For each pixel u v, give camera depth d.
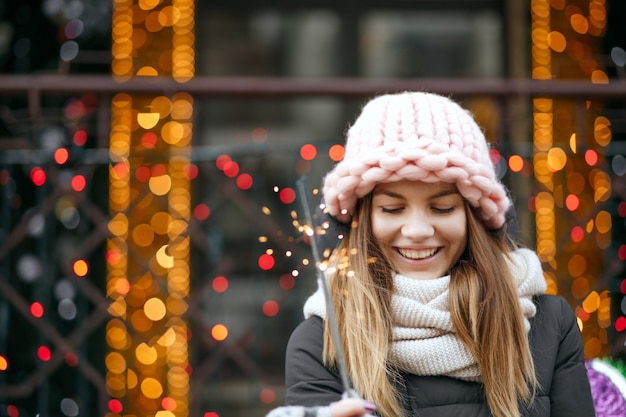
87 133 4.82
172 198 5.02
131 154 4.20
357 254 2.32
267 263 4.34
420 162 2.20
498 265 2.32
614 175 4.14
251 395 5.10
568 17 5.42
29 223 4.11
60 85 4.04
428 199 2.26
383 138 2.28
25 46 5.10
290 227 5.04
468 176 2.24
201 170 5.03
